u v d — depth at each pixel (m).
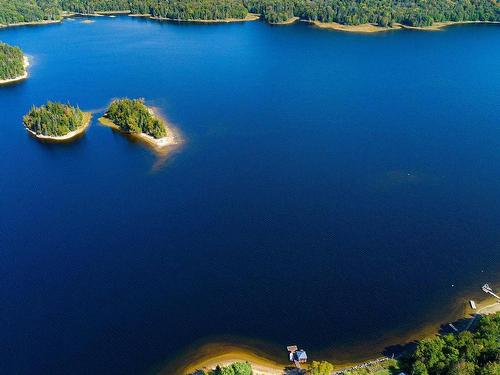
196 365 114.88
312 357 116.50
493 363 100.56
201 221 165.38
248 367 107.19
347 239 155.25
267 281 138.88
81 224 164.75
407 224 162.62
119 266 145.12
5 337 122.25
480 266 143.88
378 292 134.62
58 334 123.19
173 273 142.12
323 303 131.25
